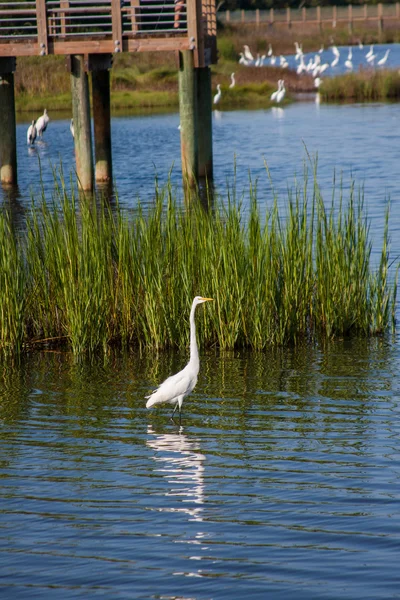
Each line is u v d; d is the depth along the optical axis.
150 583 8.52
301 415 12.77
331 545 9.05
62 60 66.25
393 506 9.81
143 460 11.30
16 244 17.53
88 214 16.64
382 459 11.09
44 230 16.95
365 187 30.47
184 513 9.82
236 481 10.58
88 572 8.72
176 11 31.53
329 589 8.30
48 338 16.62
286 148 40.56
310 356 15.56
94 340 16.12
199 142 34.19
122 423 12.70
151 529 9.51
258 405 13.25
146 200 29.19
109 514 9.86
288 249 16.09
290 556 8.88
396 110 54.59
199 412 13.04
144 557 8.98
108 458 11.40
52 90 63.75
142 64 71.88
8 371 15.32
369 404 13.12
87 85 30.56
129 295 16.28
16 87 63.31
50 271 16.50
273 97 62.06
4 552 9.13
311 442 11.73
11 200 30.12
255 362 15.34
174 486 10.50
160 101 61.06
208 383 14.33
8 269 15.91
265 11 114.44
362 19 111.06
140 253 16.39
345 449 11.45
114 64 71.12
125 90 65.06
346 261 16.69
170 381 12.41
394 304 16.81
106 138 33.94
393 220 24.61
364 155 37.66
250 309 16.00
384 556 8.82
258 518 9.66
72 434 12.29
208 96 34.00
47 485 10.63
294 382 14.23
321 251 16.52
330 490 10.26
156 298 16.06
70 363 15.66
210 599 8.20
